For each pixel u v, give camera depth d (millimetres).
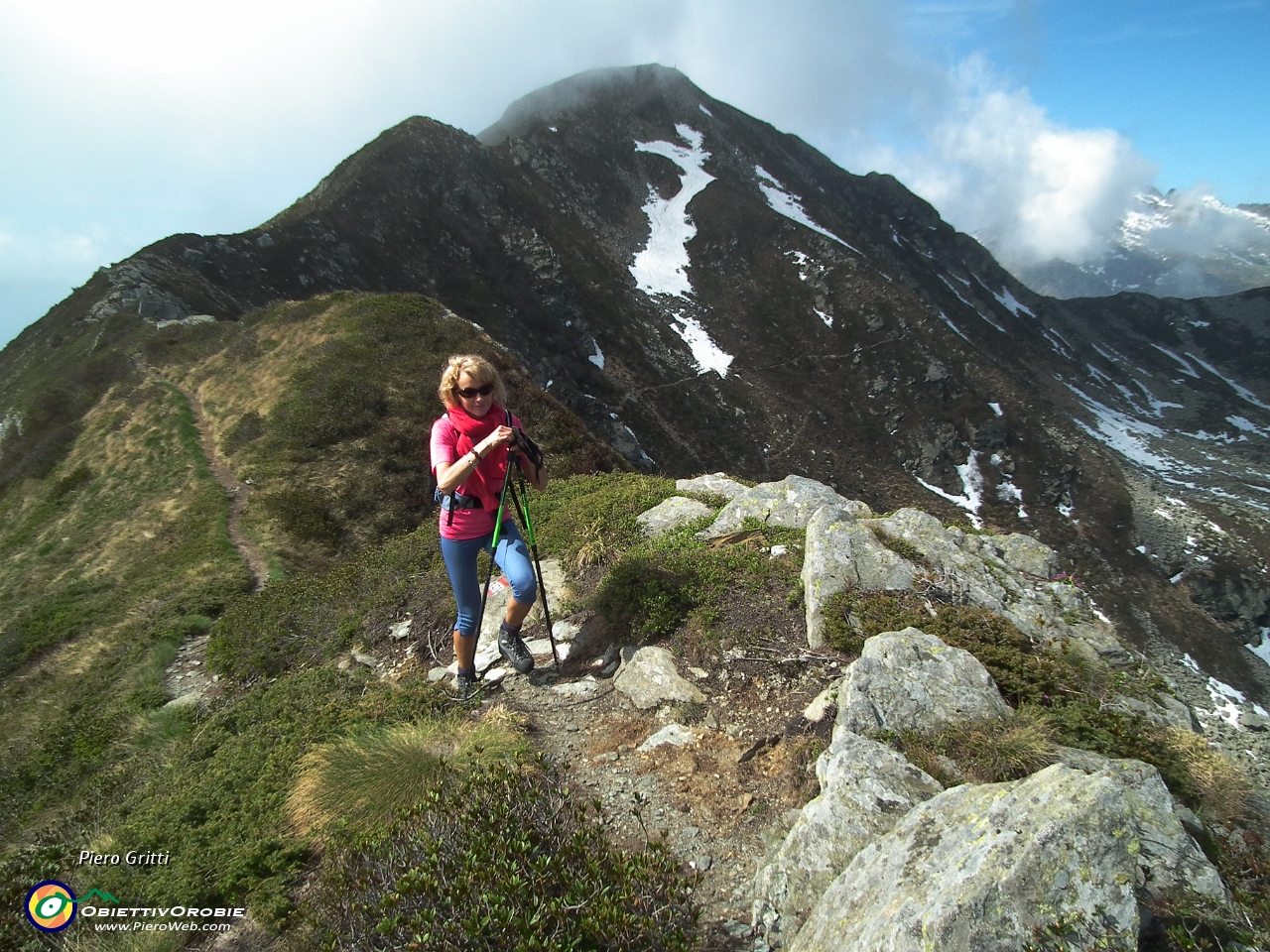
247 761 6000
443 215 101188
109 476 30797
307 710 6641
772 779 4660
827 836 3676
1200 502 112375
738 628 6168
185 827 5305
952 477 112500
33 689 16078
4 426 39406
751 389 118500
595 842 3867
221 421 32281
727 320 135375
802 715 5141
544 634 6996
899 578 6367
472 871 3477
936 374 123250
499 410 5414
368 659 7695
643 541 8508
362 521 26078
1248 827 4023
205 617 15273
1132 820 3164
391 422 30359
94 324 49094
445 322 36500
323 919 3717
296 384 31734
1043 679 5109
